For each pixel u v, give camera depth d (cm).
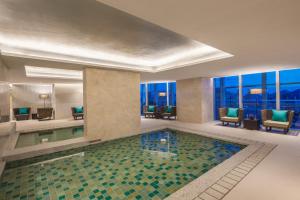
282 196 237
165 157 430
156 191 281
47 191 285
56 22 282
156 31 326
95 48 435
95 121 565
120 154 456
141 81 1072
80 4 225
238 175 299
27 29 310
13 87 1121
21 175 342
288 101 694
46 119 1053
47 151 452
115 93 613
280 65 532
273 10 181
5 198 268
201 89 841
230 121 738
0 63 375
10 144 483
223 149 486
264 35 259
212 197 237
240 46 317
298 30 239
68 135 683
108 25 296
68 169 367
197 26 224
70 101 1119
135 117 672
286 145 462
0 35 334
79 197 267
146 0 159
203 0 160
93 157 437
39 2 219
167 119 1032
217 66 543
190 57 528
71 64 490
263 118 643
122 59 561
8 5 227
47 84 1155
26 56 389
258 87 779
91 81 555
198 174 337
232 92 882
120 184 303
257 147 449
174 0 159
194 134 652
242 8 176
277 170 317
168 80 1009
